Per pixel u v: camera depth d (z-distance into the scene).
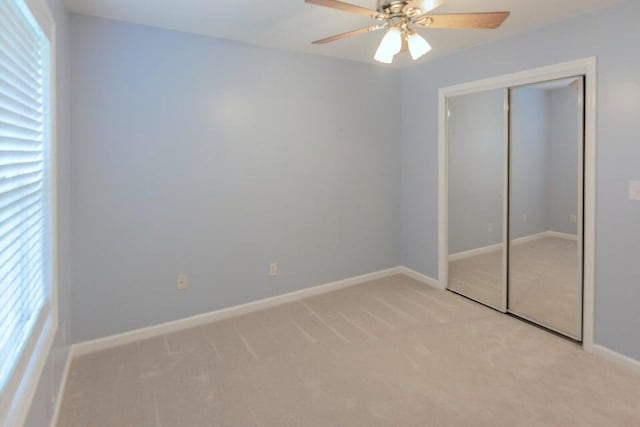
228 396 2.23
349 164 3.97
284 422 2.01
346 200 3.99
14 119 1.41
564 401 2.14
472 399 2.17
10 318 1.31
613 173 2.48
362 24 2.79
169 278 3.06
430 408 2.10
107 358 2.66
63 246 2.31
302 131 3.62
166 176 2.98
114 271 2.83
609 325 2.55
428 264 4.11
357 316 3.34
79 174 2.65
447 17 1.84
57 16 2.15
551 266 3.02
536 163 3.06
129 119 2.80
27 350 1.42
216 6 2.47
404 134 4.29
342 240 4.00
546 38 2.83
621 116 2.42
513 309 3.34
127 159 2.81
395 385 2.32
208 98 3.10
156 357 2.67
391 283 4.17
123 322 2.89
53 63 1.95
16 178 1.40
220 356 2.69
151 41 2.84
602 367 2.48
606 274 2.55
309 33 2.99
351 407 2.12
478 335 2.96
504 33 3.04
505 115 3.26
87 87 2.64
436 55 3.68
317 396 2.22
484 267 3.58
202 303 3.22
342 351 2.74
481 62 3.35
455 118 3.72
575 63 2.65
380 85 4.11
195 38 3.01
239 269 3.39
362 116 4.02
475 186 3.60
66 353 2.42
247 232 3.40
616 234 2.48
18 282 1.42
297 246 3.71
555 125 2.91
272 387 2.31
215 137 3.16
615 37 2.43
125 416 2.05
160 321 3.04
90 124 2.67
